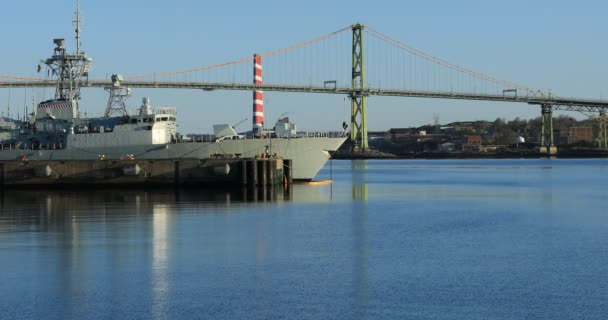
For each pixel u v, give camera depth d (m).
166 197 74.75
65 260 39.78
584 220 60.72
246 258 41.09
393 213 65.31
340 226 54.84
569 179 136.62
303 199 76.38
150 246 44.25
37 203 67.94
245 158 84.88
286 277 36.53
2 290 33.69
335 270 38.25
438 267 39.19
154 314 30.50
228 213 61.16
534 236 50.66
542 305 31.91
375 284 35.31
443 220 59.97
